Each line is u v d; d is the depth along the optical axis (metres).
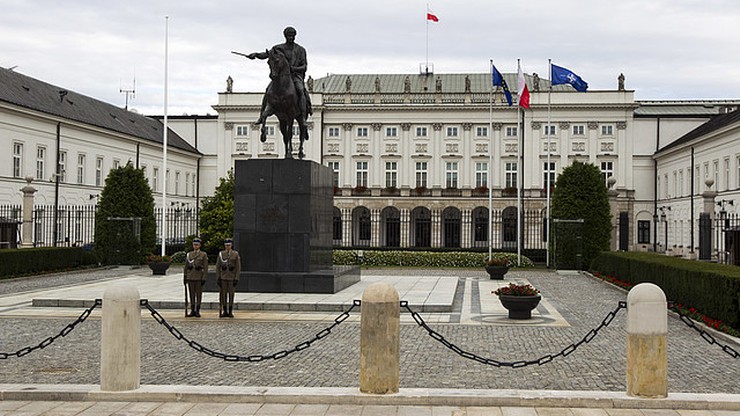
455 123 82.12
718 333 16.95
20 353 12.79
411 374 12.62
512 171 81.31
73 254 39.75
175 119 88.94
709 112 87.19
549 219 48.16
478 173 82.12
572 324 19.33
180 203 82.62
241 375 12.41
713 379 12.34
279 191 24.03
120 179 43.84
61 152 58.72
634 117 82.12
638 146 82.50
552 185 80.19
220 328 17.98
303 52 25.48
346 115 83.12
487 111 81.56
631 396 10.21
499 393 10.38
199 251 19.89
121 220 43.12
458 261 48.00
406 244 80.38
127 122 74.31
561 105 79.56
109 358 10.53
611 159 79.75
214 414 9.77
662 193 79.38
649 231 82.44
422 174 82.69
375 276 35.91
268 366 13.21
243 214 24.19
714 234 53.25
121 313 10.57
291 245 23.98
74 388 10.66
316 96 82.31
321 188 25.83
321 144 82.75
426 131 82.62
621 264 31.78
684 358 14.38
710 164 63.47
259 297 22.62
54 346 15.21
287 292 23.69
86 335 16.69
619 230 63.56
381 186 82.81
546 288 31.44
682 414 9.80
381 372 10.38
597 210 44.09
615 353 14.77
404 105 82.12
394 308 10.46
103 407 10.05
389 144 82.81
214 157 88.38
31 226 41.41
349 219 81.38
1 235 43.12
